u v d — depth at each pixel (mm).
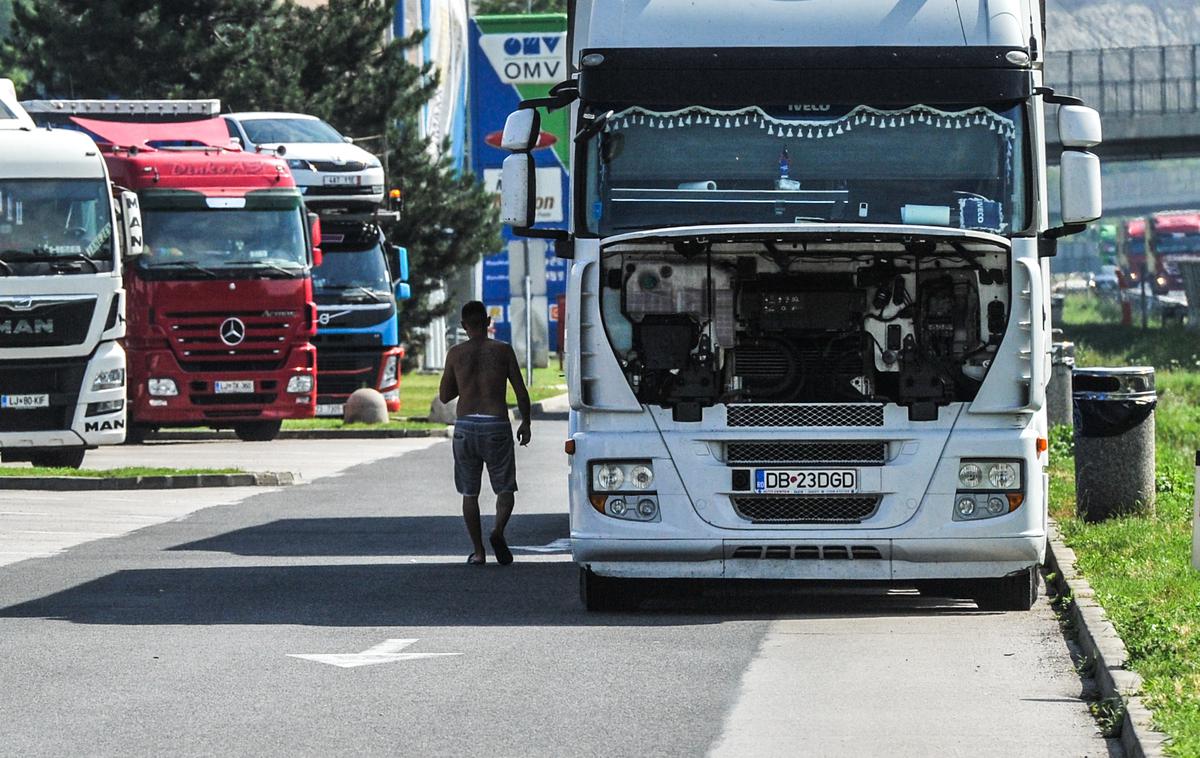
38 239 65188
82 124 84875
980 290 33188
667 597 37125
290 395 80250
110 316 65812
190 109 87188
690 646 30656
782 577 33188
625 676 27844
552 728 24109
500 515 42188
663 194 34031
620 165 34125
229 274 79375
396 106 139750
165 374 78875
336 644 30953
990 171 33906
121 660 29406
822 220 33938
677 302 33281
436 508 55531
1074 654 29547
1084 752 22578
